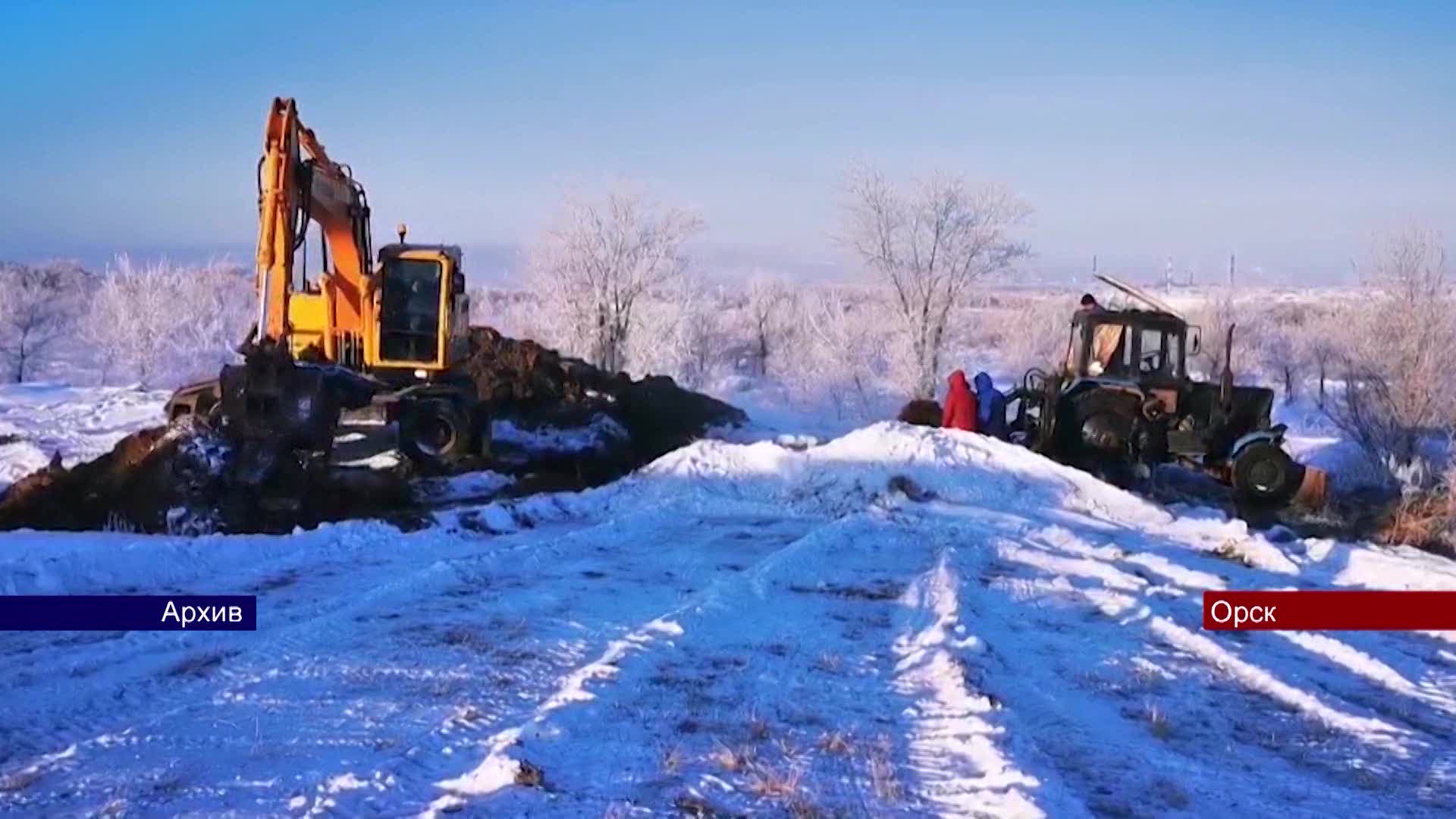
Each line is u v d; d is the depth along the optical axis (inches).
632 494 603.5
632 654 315.9
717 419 1043.3
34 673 295.3
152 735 253.4
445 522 544.1
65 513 526.0
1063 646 358.0
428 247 824.3
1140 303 1013.8
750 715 274.5
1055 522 573.6
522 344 894.4
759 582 417.7
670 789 226.7
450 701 281.1
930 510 576.4
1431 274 898.7
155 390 1278.3
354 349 816.9
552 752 243.1
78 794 220.4
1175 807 231.9
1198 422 752.3
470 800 218.7
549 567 446.6
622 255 1502.2
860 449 623.8
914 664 323.6
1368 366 896.9
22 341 1635.1
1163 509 614.9
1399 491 770.8
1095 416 735.1
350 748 247.6
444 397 757.9
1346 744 278.2
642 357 1501.0
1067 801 225.6
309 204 706.2
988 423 791.1
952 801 226.2
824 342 1485.0
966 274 1437.0
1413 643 386.0
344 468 666.2
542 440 822.5
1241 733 284.5
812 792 228.7
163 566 411.8
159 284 1581.0
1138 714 295.9
